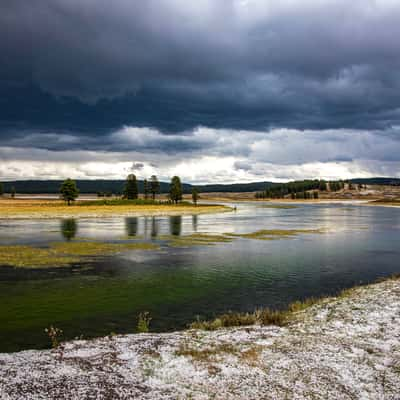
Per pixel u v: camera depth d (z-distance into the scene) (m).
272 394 8.86
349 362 10.80
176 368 10.25
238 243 45.84
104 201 136.00
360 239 50.47
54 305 19.53
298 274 27.84
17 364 10.46
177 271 28.55
